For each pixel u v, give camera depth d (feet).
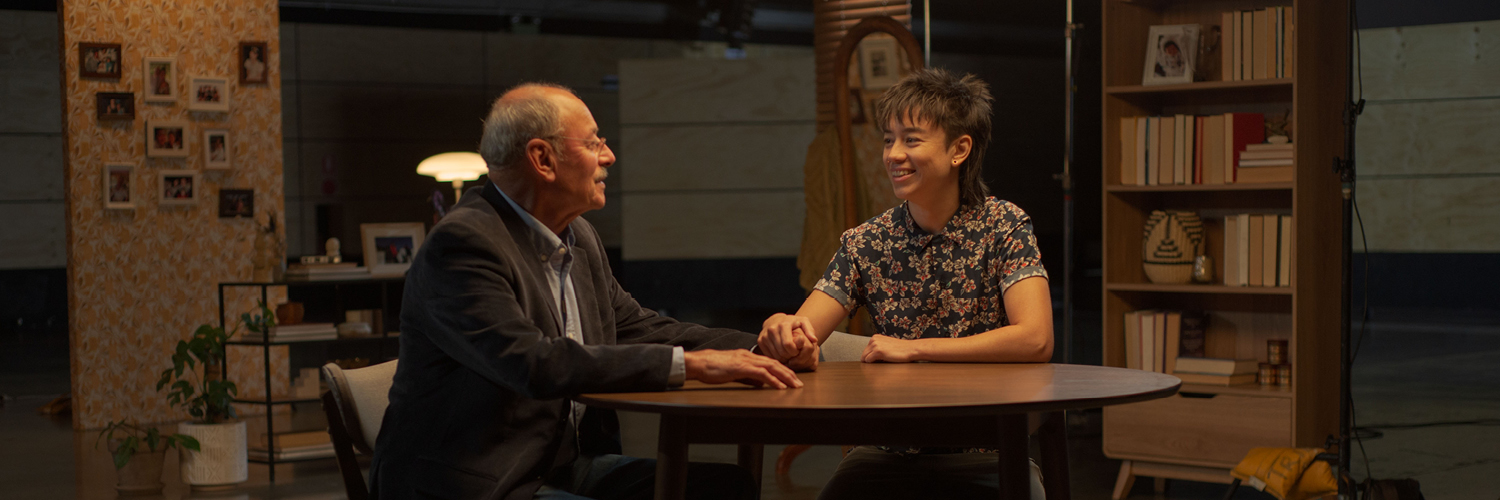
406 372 5.91
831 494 6.42
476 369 5.58
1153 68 12.71
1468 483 13.15
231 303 20.42
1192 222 12.67
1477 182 31.19
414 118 37.50
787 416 4.67
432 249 5.68
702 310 33.37
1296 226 11.57
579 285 6.49
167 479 14.76
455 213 5.92
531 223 6.16
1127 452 12.60
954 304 7.02
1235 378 12.12
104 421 19.24
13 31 34.22
